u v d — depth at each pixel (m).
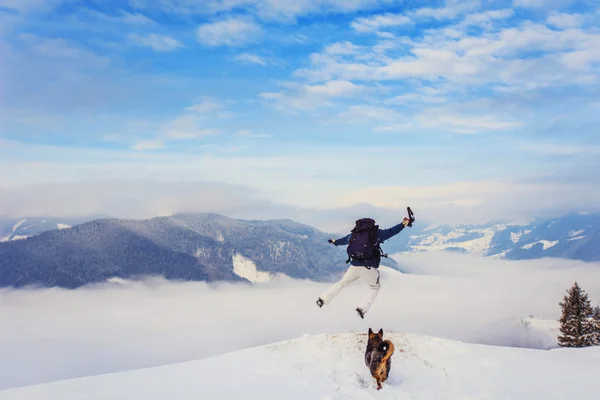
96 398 8.57
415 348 11.95
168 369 10.82
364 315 10.43
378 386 9.23
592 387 9.30
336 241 10.89
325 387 9.20
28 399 8.57
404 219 10.54
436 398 8.70
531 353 12.13
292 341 12.65
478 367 10.67
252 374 10.20
